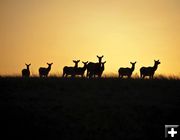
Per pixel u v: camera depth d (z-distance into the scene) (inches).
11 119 4215.1
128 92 4916.3
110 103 4530.0
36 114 4293.8
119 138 3946.9
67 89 4965.6
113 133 4013.3
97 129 4062.5
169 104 4618.6
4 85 5088.6
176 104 4635.8
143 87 5093.5
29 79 5280.5
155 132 4084.6
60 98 4677.7
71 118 4227.4
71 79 5329.7
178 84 5216.5
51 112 4338.1
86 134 3978.8
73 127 4082.2
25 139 3941.9
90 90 4940.9
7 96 4741.6
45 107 4439.0
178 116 4350.4
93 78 5403.5
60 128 4072.3
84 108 4404.5
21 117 4244.6
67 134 3978.8
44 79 5290.4
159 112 4404.5
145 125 4170.8
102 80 5260.8
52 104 4505.4
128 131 4065.0
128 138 3956.7
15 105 4468.5
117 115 4276.6
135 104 4525.1
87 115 4274.1
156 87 5103.3
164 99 4741.6
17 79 5285.4
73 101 4581.7
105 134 3986.2
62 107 4439.0
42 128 4072.3
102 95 4778.5
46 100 4628.4
